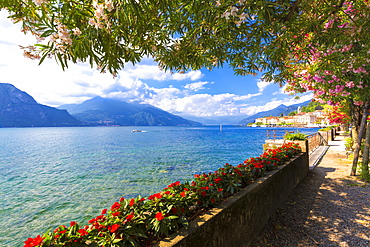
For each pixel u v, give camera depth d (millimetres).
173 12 2494
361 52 3455
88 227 1794
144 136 69500
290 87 6402
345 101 7492
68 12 1588
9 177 15008
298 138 11531
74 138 64938
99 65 2004
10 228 7086
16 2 1504
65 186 11977
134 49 2402
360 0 2768
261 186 3488
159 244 1688
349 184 5922
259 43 3066
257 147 28234
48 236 1489
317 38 2859
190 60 3289
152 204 2090
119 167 16938
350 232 3328
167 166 16531
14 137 75500
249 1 1975
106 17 1672
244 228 2859
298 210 4266
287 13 2547
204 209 2453
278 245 3016
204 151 25469
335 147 14875
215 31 2672
